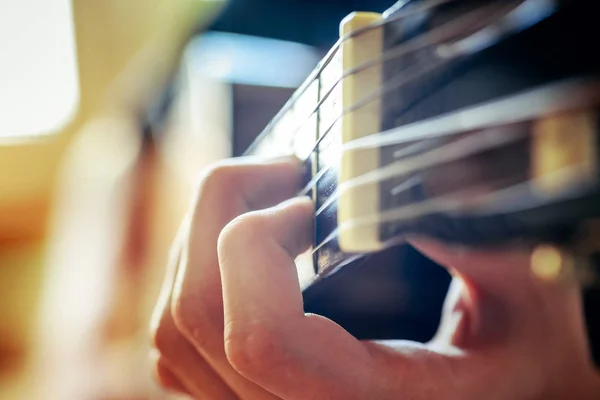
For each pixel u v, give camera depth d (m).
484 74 0.21
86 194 0.54
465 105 0.21
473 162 0.21
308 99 0.25
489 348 0.24
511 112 0.18
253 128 0.42
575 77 0.21
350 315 0.28
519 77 0.21
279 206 0.23
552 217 0.19
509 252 0.22
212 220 0.24
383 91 0.21
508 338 0.24
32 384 0.67
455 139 0.21
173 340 0.26
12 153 0.82
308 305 0.25
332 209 0.22
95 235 0.50
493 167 0.21
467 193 0.21
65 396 0.45
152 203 0.49
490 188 0.21
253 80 0.43
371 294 0.29
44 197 0.83
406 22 0.21
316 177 0.23
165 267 0.47
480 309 0.25
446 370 0.23
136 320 0.46
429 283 0.30
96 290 0.48
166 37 0.64
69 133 0.87
